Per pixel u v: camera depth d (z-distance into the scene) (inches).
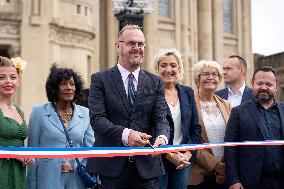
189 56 1448.1
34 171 286.7
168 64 311.0
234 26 1664.6
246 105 309.9
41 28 970.1
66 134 290.0
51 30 987.3
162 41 1395.2
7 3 962.7
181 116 308.0
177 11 1435.8
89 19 1075.3
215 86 338.3
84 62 1061.1
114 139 242.2
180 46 1433.3
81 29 1042.1
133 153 225.0
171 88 314.3
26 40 959.0
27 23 962.7
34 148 223.6
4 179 250.7
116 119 244.1
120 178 241.3
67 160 290.4
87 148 228.1
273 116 305.6
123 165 240.7
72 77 296.0
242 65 399.5
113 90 244.7
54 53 994.7
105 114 242.5
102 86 245.8
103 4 1305.4
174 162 287.0
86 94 371.6
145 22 1316.4
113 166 240.7
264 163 297.9
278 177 300.8
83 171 289.1
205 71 336.8
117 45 252.2
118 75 248.1
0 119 253.1
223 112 339.3
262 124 302.7
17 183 254.4
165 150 236.4
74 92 297.9
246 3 1688.0
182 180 302.2
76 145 292.7
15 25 964.6
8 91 263.9
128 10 733.3
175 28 1425.9
